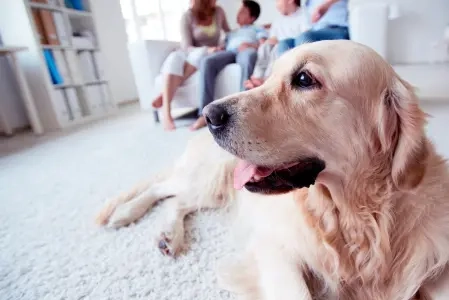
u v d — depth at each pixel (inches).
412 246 24.4
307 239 27.6
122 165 69.5
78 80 136.0
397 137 25.3
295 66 26.4
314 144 25.8
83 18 148.7
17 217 48.4
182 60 102.3
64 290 31.2
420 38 200.4
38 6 119.3
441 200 24.4
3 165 77.2
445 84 122.0
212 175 46.3
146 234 40.2
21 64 119.5
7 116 121.4
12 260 37.0
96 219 43.9
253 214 38.0
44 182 63.2
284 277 25.7
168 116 100.6
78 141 97.0
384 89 26.0
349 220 26.5
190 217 44.8
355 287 26.8
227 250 35.8
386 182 25.5
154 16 222.4
